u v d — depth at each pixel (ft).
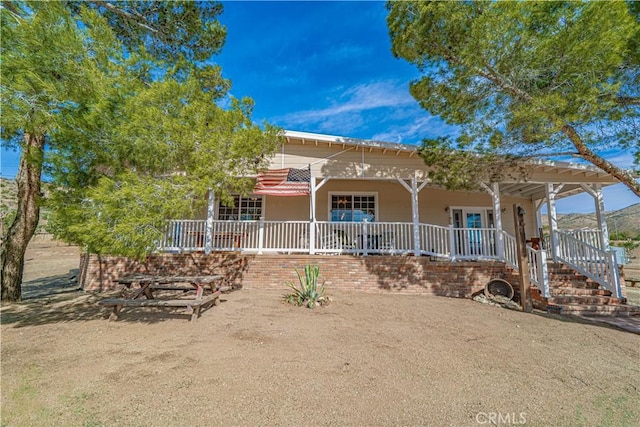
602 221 35.06
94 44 17.80
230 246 36.45
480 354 15.49
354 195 44.42
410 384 12.05
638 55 20.16
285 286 31.83
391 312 23.30
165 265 32.60
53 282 39.22
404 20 27.09
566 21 20.99
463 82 25.03
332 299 27.04
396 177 35.73
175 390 11.03
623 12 19.48
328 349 15.44
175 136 18.29
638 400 11.44
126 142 17.51
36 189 26.96
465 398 11.14
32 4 15.71
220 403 10.25
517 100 24.08
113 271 32.60
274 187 36.60
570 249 32.73
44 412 9.60
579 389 12.17
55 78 16.03
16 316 21.56
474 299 29.43
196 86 20.75
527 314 24.49
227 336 17.08
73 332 17.85
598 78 20.59
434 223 44.73
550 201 35.17
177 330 18.17
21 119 14.70
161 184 18.22
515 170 31.35
